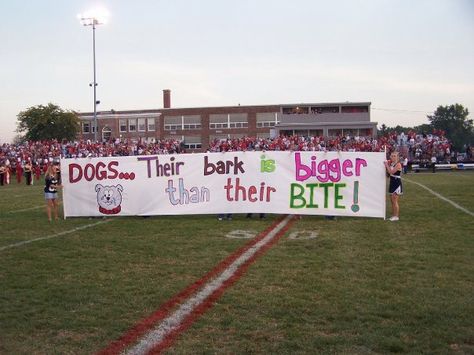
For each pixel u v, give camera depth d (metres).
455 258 7.94
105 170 13.33
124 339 4.95
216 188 12.94
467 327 5.05
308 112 63.59
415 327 5.07
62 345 4.82
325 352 4.53
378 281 6.70
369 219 12.29
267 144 38.78
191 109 73.19
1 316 5.62
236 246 9.21
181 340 4.89
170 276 7.19
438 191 19.36
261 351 4.58
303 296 6.12
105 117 74.00
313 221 12.18
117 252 8.91
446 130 109.06
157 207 13.20
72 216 13.55
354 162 12.36
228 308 5.76
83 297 6.27
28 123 64.62
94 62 50.06
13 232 11.34
